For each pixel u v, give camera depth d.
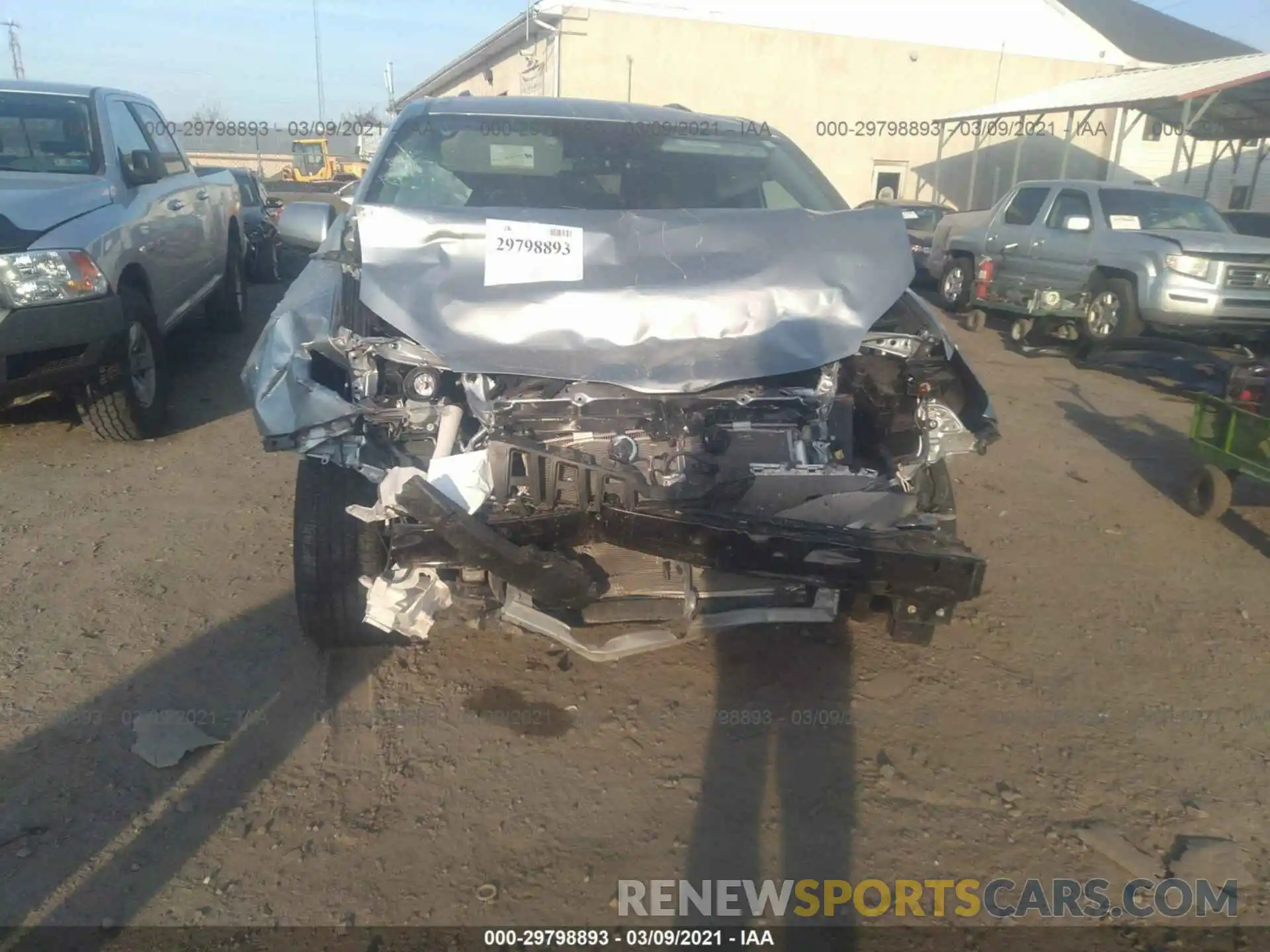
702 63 19.83
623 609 3.32
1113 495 5.89
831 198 4.76
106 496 5.28
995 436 3.54
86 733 3.30
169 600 4.17
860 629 4.09
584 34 18.92
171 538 4.77
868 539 3.07
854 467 3.43
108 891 2.66
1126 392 8.72
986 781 3.22
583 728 3.41
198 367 8.27
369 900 2.66
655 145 4.71
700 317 3.36
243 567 4.48
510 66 22.17
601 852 2.86
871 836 2.96
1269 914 2.71
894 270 3.62
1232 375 5.49
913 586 3.09
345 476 3.48
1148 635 4.18
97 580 4.32
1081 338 10.54
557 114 4.81
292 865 2.78
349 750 3.27
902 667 3.85
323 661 3.75
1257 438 5.10
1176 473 6.34
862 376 3.61
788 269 3.54
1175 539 5.25
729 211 3.81
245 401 7.23
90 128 6.58
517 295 3.34
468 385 3.20
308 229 4.38
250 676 3.64
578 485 2.97
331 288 3.55
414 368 3.23
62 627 3.93
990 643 4.07
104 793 3.03
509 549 2.88
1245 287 9.45
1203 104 15.40
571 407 3.21
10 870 2.72
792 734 3.42
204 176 8.99
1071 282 10.65
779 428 3.29
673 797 3.10
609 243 3.55
